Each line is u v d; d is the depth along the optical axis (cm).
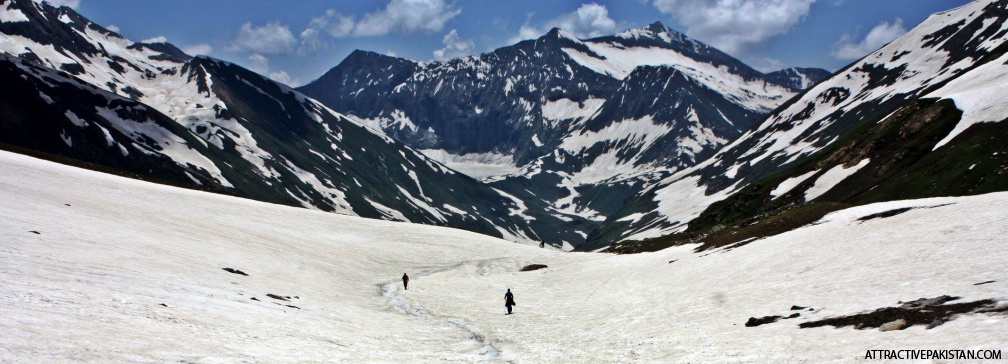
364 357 2620
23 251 3584
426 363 2681
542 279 7112
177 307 2981
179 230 6384
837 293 3192
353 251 8119
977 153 9012
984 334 1938
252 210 10256
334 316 3900
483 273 7756
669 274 5528
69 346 1903
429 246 9350
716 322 3209
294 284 5128
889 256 3709
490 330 4019
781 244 5156
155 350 2073
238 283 4384
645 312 4069
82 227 5072
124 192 9212
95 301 2709
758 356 2273
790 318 2869
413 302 5297
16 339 1859
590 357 2795
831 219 5797
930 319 2270
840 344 2194
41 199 6181
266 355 2312
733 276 4544
